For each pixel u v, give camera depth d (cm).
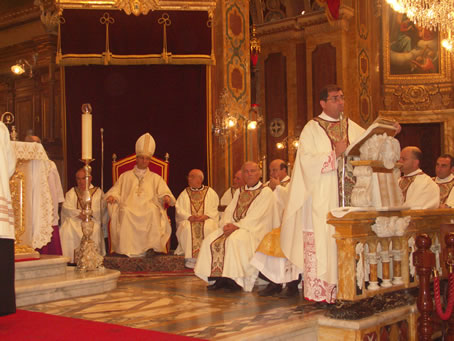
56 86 1479
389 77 1819
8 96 1609
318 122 511
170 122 1036
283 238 521
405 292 514
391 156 477
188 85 1035
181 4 991
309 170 487
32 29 1530
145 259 812
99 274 616
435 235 558
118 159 1025
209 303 534
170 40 989
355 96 1535
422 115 1800
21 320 445
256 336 398
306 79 1617
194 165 1034
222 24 1130
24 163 628
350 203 477
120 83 1028
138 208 855
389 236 479
